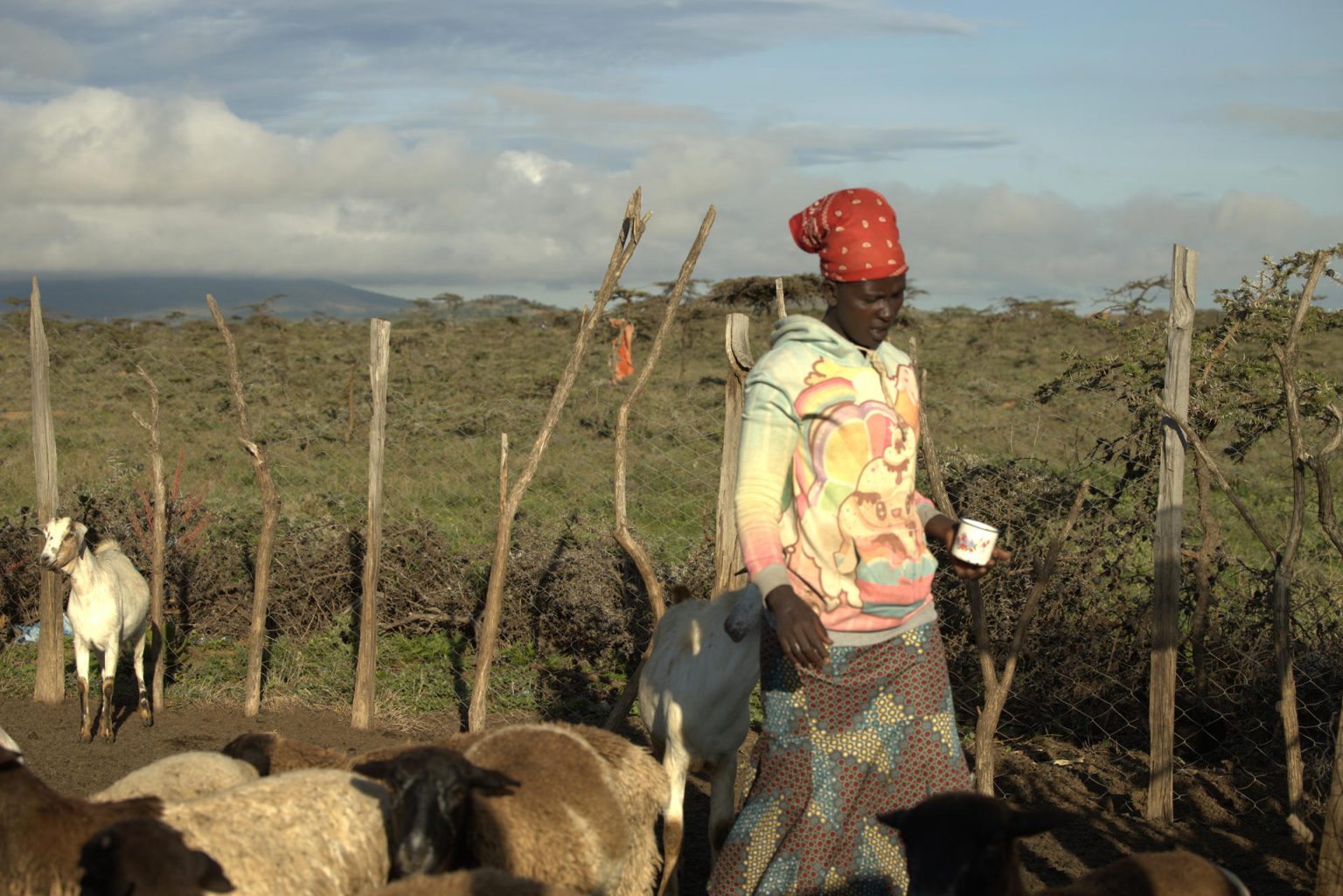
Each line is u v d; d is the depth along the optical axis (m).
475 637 9.71
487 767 4.52
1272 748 6.90
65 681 8.94
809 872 3.73
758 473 3.68
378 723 7.96
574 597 9.39
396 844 3.88
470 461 17.75
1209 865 4.02
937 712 3.78
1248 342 8.21
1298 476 5.64
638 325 44.47
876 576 3.67
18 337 34.44
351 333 50.62
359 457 18.00
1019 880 3.43
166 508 10.61
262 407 25.88
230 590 10.07
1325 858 4.57
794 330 3.76
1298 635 7.15
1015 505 7.70
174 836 3.48
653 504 14.10
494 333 51.88
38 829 3.66
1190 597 7.38
